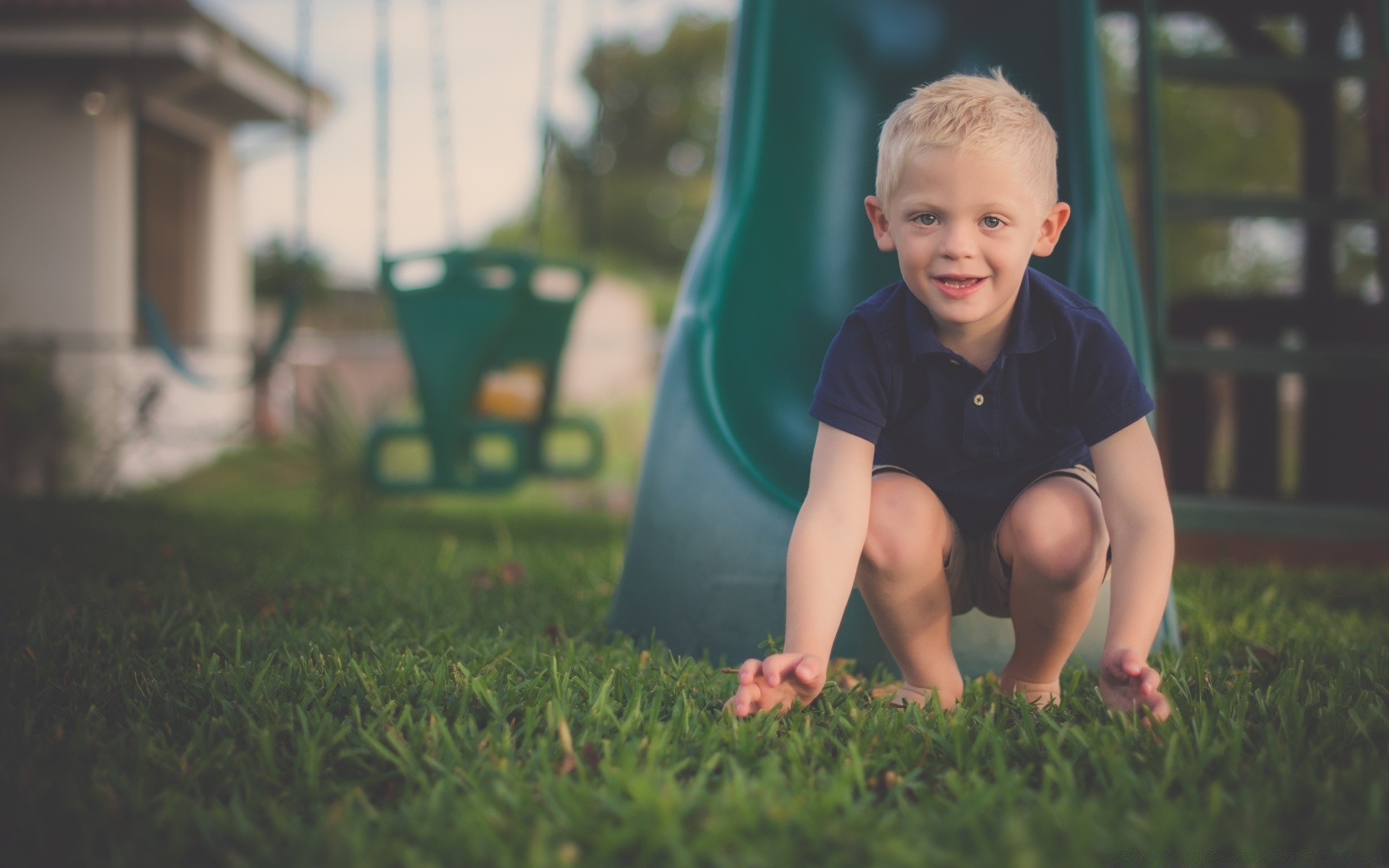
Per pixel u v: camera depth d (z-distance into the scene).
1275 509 3.00
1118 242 2.46
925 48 2.82
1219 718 1.35
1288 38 6.52
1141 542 1.36
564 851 0.96
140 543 3.33
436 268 4.79
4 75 7.38
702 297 2.49
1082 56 2.62
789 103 2.80
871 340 1.46
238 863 0.98
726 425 2.18
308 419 5.83
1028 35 2.73
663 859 0.97
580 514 5.88
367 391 9.52
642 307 15.16
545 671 1.59
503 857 0.95
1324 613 2.40
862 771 1.18
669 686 1.57
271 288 14.57
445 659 1.65
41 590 2.35
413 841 1.03
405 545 3.74
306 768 1.20
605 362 12.52
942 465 1.52
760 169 2.72
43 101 7.39
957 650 1.90
